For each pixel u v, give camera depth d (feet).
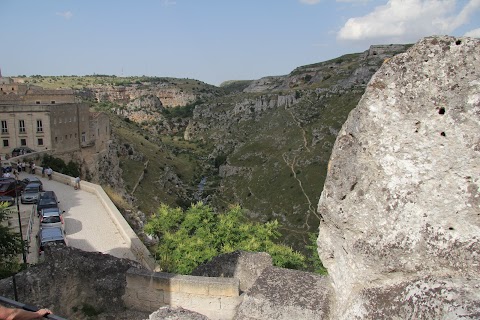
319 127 386.32
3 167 143.54
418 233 22.08
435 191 21.86
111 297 41.88
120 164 304.50
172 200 314.55
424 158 22.11
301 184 315.78
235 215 66.28
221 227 62.03
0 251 55.26
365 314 21.66
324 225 26.50
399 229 22.44
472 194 21.07
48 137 189.47
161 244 63.93
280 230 271.49
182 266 53.93
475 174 21.04
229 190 380.37
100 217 97.45
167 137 642.22
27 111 185.78
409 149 22.47
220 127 599.98
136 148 357.61
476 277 20.61
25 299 40.47
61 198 115.85
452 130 21.48
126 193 247.50
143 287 40.57
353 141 24.23
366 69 483.92
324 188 25.46
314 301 25.94
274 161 373.81
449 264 21.39
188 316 27.02
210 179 426.92
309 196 297.74
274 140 433.07
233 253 44.24
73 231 86.94
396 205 22.57
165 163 396.57
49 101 228.43
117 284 42.16
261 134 469.98
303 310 25.26
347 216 23.86
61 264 43.57
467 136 21.15
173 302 39.60
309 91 495.41
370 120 23.34
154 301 40.27
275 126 460.96
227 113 621.72
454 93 21.45
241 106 590.55
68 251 44.88
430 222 21.93
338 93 453.99
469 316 17.81
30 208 101.04
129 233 82.38
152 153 401.90
